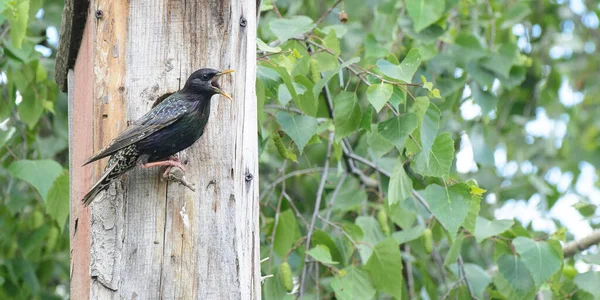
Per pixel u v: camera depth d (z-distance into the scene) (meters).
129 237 8.55
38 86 12.82
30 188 14.60
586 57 18.05
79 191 9.34
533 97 16.52
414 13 12.19
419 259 13.88
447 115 14.09
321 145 15.45
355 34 14.18
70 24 9.78
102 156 8.21
